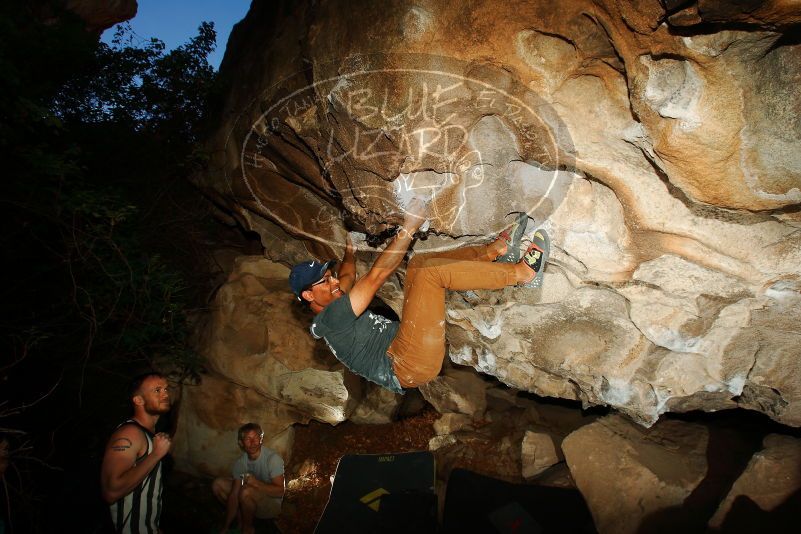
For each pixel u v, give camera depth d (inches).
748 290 105.0
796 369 117.1
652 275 110.4
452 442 218.4
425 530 162.9
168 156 223.1
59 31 213.2
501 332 146.2
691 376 127.6
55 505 128.6
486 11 83.7
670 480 147.9
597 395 142.0
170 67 225.0
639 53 76.2
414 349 94.3
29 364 190.7
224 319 210.2
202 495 211.8
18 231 178.1
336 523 171.8
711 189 83.4
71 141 214.5
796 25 65.0
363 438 237.5
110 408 203.6
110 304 187.9
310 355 208.5
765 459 130.9
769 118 73.0
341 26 94.7
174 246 223.9
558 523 156.3
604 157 93.6
